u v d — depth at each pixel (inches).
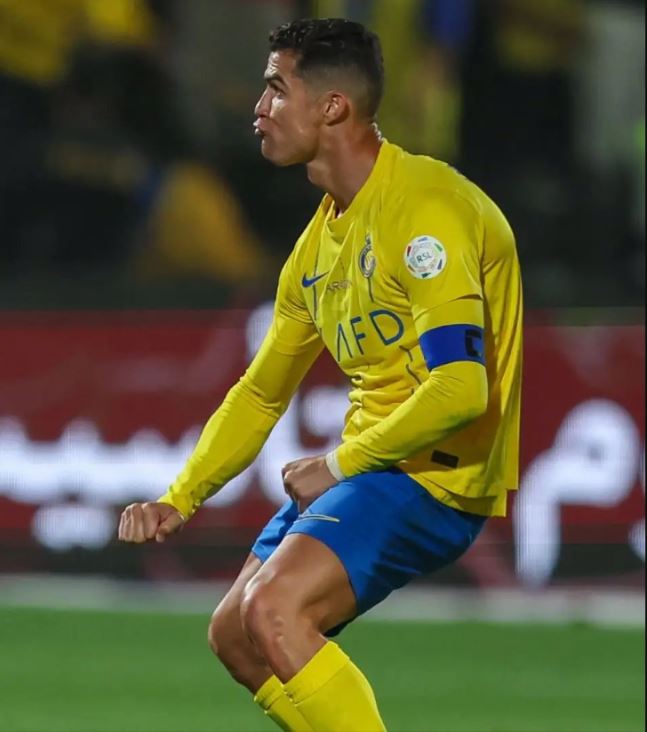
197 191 1422.2
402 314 516.1
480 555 1191.6
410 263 502.3
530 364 1198.3
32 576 1206.3
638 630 1073.5
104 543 1199.6
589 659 984.3
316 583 508.4
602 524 1183.6
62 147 1412.4
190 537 1195.9
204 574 1192.8
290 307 565.3
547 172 1441.9
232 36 1482.5
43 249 1385.3
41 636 1031.6
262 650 506.6
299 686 503.2
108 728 796.0
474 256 507.5
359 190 525.7
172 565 1195.9
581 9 1480.1
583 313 1205.1
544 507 1187.9
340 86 524.7
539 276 1325.0
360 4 1456.7
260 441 582.6
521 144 1451.8
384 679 921.5
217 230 1414.9
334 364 1179.3
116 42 1456.7
